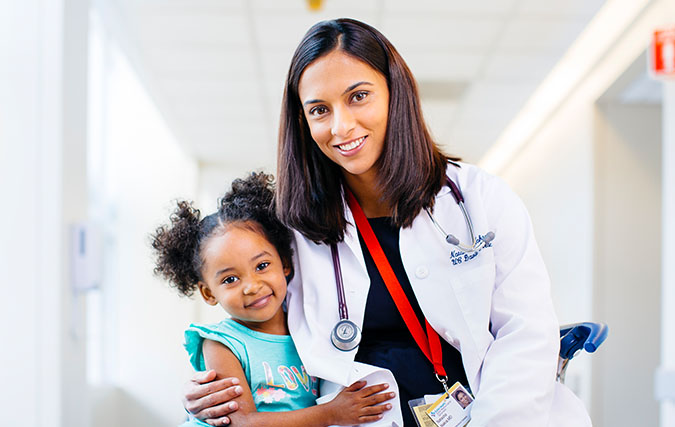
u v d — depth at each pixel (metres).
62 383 2.29
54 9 2.34
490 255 1.27
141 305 6.57
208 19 3.92
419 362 1.28
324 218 1.33
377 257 1.34
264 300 1.30
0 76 2.34
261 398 1.27
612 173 4.82
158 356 6.53
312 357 1.27
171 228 1.40
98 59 5.54
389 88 1.27
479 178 1.36
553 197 5.75
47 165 2.32
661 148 4.84
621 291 4.75
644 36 3.95
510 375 1.16
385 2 3.78
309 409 1.22
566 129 5.39
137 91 6.64
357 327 1.29
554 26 4.07
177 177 6.75
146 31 4.08
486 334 1.24
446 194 1.34
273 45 4.23
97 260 2.46
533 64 4.65
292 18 3.90
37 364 2.28
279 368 1.30
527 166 6.61
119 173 6.68
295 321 1.35
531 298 1.25
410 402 1.25
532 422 1.13
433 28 4.11
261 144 6.44
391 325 1.32
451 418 1.21
